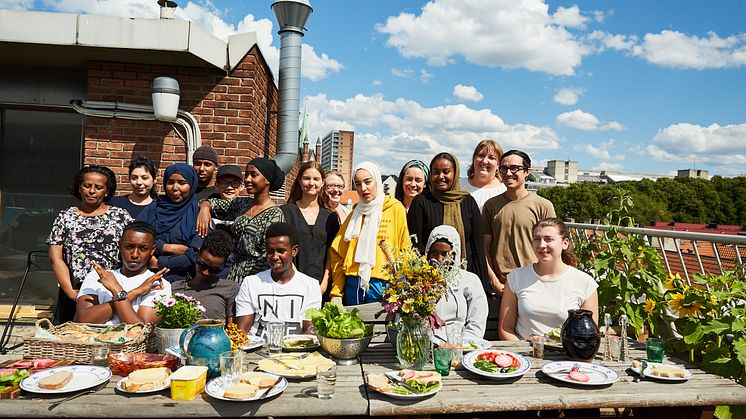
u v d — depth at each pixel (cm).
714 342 343
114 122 566
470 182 482
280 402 210
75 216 365
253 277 317
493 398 219
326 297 412
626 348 276
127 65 563
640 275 399
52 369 231
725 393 231
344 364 259
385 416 218
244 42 561
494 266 412
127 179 569
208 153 473
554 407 220
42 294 594
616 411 329
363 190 376
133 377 218
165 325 257
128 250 296
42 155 598
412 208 408
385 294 256
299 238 391
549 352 286
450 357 247
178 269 375
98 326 269
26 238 597
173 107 538
